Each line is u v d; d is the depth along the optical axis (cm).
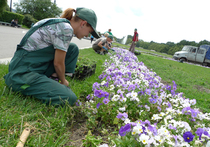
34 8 5378
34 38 196
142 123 140
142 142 122
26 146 129
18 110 172
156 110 239
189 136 142
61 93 195
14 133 135
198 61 2183
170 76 690
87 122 188
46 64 209
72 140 154
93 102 220
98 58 675
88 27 222
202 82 658
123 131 131
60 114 182
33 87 192
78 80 320
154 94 271
